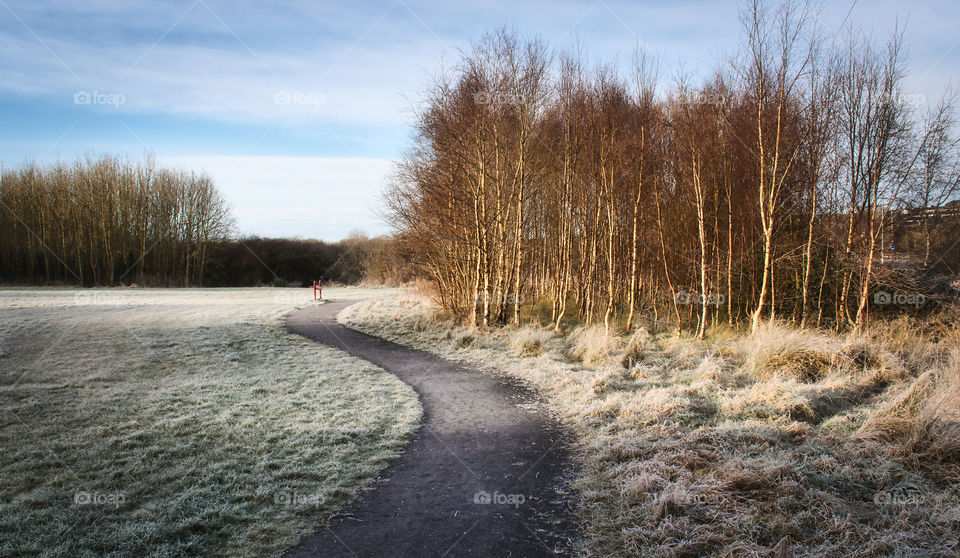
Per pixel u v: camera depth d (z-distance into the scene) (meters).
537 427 7.53
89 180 39.22
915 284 15.04
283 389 9.30
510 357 12.52
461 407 8.58
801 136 13.42
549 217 20.41
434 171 17.03
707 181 14.63
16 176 38.94
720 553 4.04
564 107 16.52
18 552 4.02
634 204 15.41
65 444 6.25
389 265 44.50
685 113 14.23
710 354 10.88
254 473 5.68
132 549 4.13
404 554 4.19
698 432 6.45
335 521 4.75
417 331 16.84
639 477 5.30
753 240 15.57
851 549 4.02
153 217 41.84
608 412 7.72
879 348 10.02
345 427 7.24
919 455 5.40
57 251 39.03
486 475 5.81
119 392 8.59
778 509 4.57
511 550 4.26
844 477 5.14
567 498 5.23
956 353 9.05
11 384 8.84
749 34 12.66
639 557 4.11
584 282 17.64
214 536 4.43
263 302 26.53
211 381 9.57
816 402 7.34
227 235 47.38
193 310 21.06
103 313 18.86
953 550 3.91
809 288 15.43
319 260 52.09
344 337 16.02
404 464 6.13
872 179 12.33
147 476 5.47
